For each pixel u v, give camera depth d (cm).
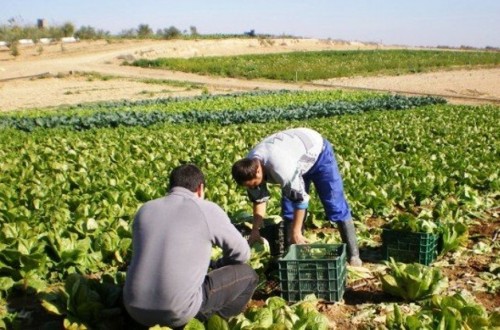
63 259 676
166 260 482
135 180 1050
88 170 1191
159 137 1697
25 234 707
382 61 6631
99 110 2803
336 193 680
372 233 862
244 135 1758
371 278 688
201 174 532
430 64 6366
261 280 648
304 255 651
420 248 709
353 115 2383
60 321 571
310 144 643
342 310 605
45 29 10169
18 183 1049
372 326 569
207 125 2114
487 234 860
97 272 698
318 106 2661
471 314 513
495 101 3472
